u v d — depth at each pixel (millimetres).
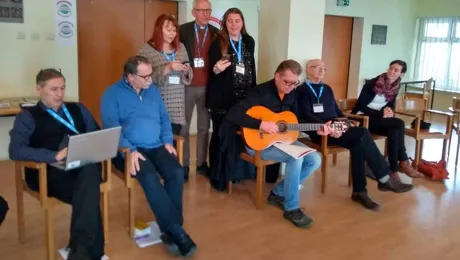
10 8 4141
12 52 4227
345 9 7180
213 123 3713
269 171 3828
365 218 3184
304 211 3281
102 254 2365
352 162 3461
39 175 2297
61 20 4449
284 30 3787
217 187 3648
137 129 2783
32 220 2936
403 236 2900
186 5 5426
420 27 8406
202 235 2820
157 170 2781
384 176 3484
